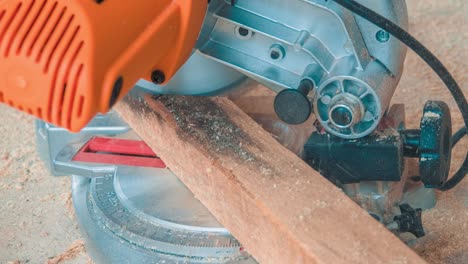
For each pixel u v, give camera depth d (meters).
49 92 0.67
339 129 0.75
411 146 0.78
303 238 0.66
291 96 0.74
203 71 0.81
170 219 0.85
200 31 0.76
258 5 0.76
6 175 1.03
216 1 0.77
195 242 0.83
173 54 0.74
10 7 0.68
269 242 0.70
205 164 0.75
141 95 0.84
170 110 0.81
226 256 0.82
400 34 0.72
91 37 0.65
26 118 1.12
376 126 0.75
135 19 0.69
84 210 0.91
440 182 0.77
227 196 0.74
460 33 1.15
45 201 0.99
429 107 0.77
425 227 0.83
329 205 0.69
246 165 0.74
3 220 0.96
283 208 0.69
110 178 0.92
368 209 0.80
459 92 0.74
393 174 0.77
